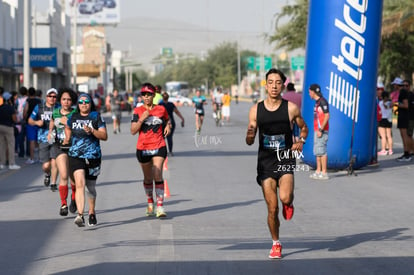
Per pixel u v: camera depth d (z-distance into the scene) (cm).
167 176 2072
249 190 1777
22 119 2720
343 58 2125
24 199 1647
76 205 1376
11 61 5366
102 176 2081
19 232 1252
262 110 1034
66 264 1010
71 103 1427
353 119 2125
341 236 1209
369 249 1106
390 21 5312
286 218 1047
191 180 1977
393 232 1242
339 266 996
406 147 2511
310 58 2178
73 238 1199
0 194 1733
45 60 5662
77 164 1291
